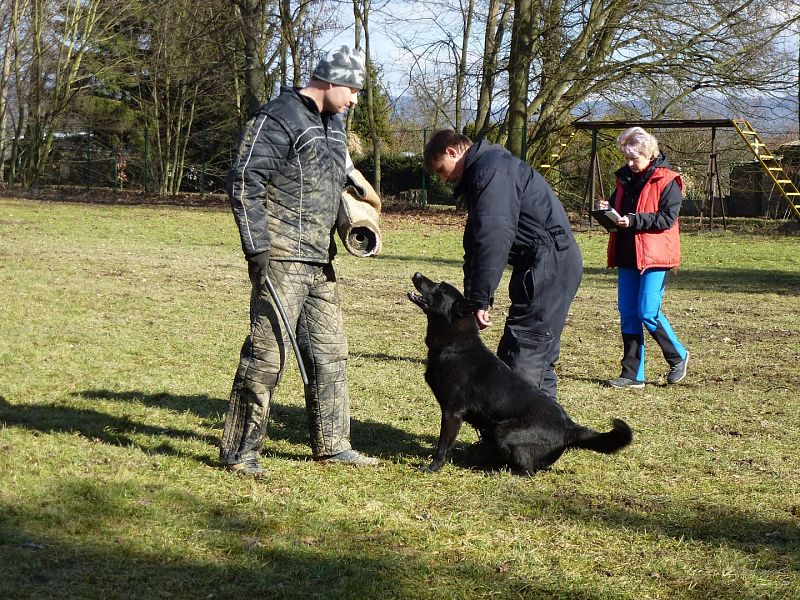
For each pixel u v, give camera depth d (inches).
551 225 183.9
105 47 1353.3
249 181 156.7
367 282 501.0
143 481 160.2
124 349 291.7
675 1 903.1
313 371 177.9
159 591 116.4
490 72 1010.7
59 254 557.3
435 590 120.9
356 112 1427.2
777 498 166.1
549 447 174.9
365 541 137.8
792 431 218.1
